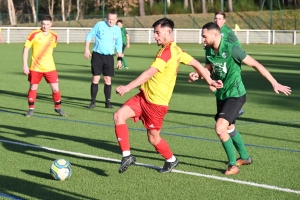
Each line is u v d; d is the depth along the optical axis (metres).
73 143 10.30
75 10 81.88
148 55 39.09
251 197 7.05
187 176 8.09
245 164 8.85
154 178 7.94
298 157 9.48
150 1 74.12
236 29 51.31
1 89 18.97
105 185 7.53
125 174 8.14
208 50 8.59
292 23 70.06
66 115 13.71
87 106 15.61
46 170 8.28
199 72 7.98
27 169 8.30
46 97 17.31
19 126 12.06
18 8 83.19
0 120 12.81
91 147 9.98
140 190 7.31
